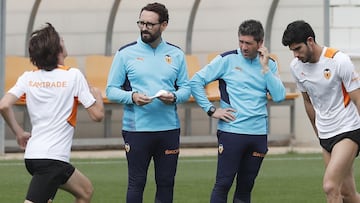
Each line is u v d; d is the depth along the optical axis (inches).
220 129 925.8
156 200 921.5
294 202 1122.0
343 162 852.6
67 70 781.9
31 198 767.7
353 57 1781.5
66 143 776.9
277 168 1450.5
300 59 859.4
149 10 898.1
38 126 776.3
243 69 919.7
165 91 882.8
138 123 900.6
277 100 920.9
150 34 898.1
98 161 1546.5
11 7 1734.7
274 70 943.7
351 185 891.4
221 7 1818.4
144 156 906.7
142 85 903.7
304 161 1540.4
